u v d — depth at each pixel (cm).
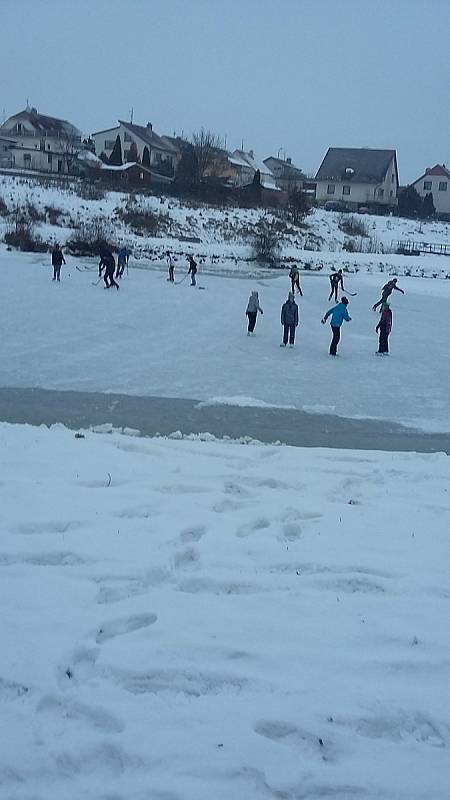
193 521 745
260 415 1451
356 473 970
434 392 1731
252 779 391
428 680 487
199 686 470
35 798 371
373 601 594
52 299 2772
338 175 8912
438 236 6938
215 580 617
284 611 570
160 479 887
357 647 521
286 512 790
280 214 6206
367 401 1614
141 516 762
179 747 410
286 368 1909
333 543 707
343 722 440
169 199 6009
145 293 3119
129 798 374
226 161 8325
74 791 377
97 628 529
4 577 608
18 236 4259
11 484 838
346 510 807
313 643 524
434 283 4262
